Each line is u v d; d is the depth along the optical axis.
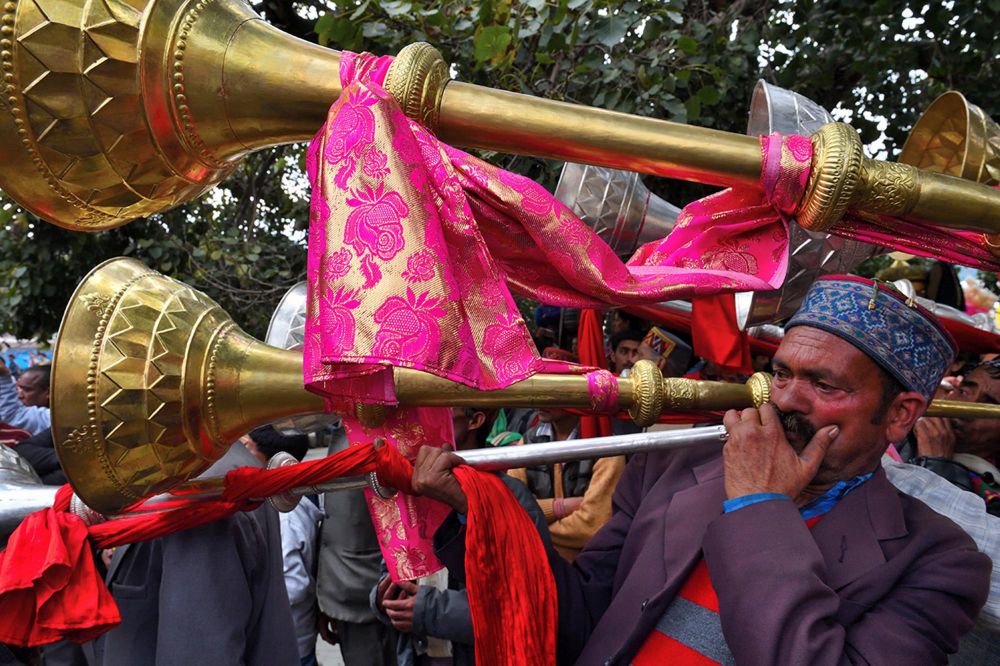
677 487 1.87
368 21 3.33
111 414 1.61
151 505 1.87
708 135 1.48
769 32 4.44
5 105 1.41
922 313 1.58
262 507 2.47
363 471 1.67
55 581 1.80
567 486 3.31
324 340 1.37
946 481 2.14
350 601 3.56
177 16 1.45
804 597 1.39
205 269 5.20
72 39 1.40
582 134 1.46
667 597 1.62
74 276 5.36
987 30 4.19
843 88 4.62
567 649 1.84
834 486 1.65
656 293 1.54
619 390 1.68
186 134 1.49
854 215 1.55
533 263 1.58
